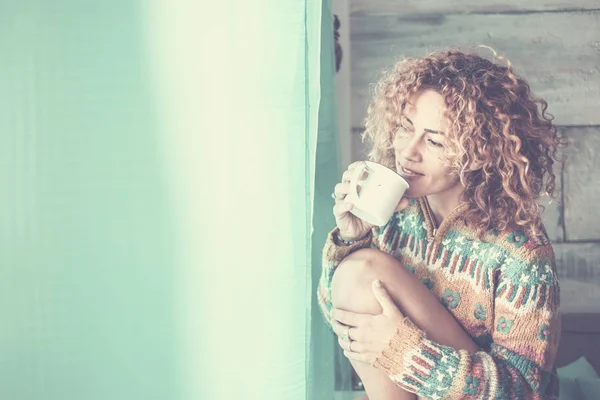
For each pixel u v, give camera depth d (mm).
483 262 1164
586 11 1685
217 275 1026
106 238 1049
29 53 1044
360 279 1152
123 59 1036
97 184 1047
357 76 1704
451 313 1191
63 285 1054
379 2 1698
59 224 1050
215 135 1019
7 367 1057
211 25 1014
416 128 1158
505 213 1162
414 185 1180
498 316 1149
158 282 1041
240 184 1013
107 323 1052
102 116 1042
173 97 1026
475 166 1135
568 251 1700
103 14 1036
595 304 1689
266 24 995
